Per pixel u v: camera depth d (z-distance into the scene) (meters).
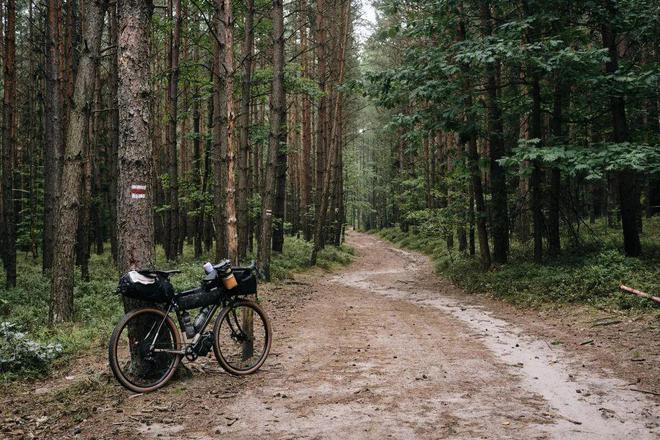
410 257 32.16
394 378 5.96
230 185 7.71
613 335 7.95
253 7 16.92
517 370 6.31
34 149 26.47
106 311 10.50
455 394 5.33
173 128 18.28
